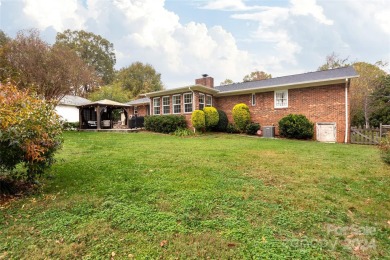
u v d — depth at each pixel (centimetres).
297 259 216
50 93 1673
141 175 474
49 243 244
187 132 1391
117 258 220
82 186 410
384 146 623
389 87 2216
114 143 980
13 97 374
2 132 327
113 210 316
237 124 1462
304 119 1216
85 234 259
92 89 3095
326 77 1229
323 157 679
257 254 223
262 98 1446
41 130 372
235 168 538
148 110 2270
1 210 321
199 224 280
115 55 4744
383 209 325
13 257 222
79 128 1809
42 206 332
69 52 1884
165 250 232
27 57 1536
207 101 1602
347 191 393
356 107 2238
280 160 629
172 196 364
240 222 285
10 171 385
